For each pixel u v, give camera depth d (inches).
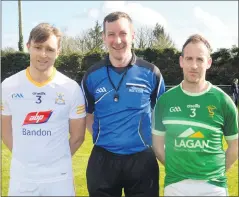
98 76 154.7
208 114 136.8
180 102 139.8
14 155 139.7
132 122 151.5
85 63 1181.1
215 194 136.3
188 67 135.8
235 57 1098.7
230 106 139.2
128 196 159.6
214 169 136.6
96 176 156.6
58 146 138.5
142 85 153.6
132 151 152.8
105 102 152.4
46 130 136.7
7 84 140.9
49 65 137.8
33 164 136.8
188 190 136.3
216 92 139.0
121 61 152.9
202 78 138.0
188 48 136.9
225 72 1106.1
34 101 137.7
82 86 160.1
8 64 1161.4
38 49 135.2
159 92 160.9
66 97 140.3
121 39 148.7
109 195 157.3
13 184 138.3
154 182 157.2
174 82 1144.8
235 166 286.7
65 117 140.7
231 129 142.1
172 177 139.6
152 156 156.5
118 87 151.9
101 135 155.9
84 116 148.4
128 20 151.7
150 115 158.2
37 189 136.8
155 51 1158.3
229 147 145.3
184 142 136.9
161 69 1151.0
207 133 135.9
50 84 139.0
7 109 142.6
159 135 148.8
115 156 153.3
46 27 137.3
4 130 145.6
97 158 156.6
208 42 139.9
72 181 142.9
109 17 150.5
